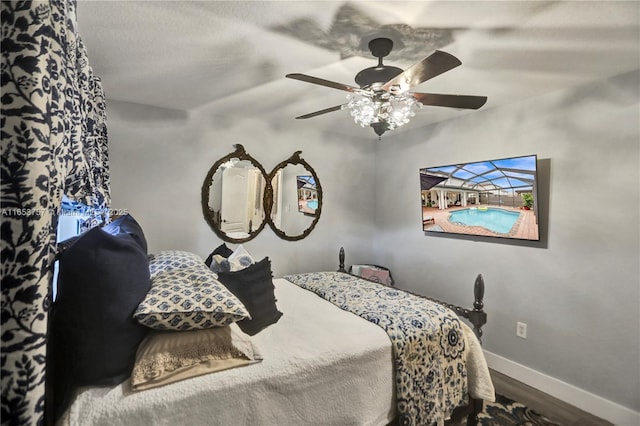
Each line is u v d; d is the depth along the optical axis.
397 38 1.63
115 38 1.64
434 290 3.32
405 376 1.58
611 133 2.10
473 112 2.92
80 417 1.00
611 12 1.38
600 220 2.16
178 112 2.88
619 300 2.08
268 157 3.35
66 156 0.95
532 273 2.52
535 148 2.50
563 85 2.25
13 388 0.74
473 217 2.89
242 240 3.21
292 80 2.19
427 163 3.41
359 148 3.99
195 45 1.71
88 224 1.76
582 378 2.24
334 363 1.44
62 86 0.86
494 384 2.54
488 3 1.34
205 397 1.16
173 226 2.87
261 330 1.70
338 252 3.87
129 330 1.14
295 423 1.33
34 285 0.76
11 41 0.74
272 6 1.38
